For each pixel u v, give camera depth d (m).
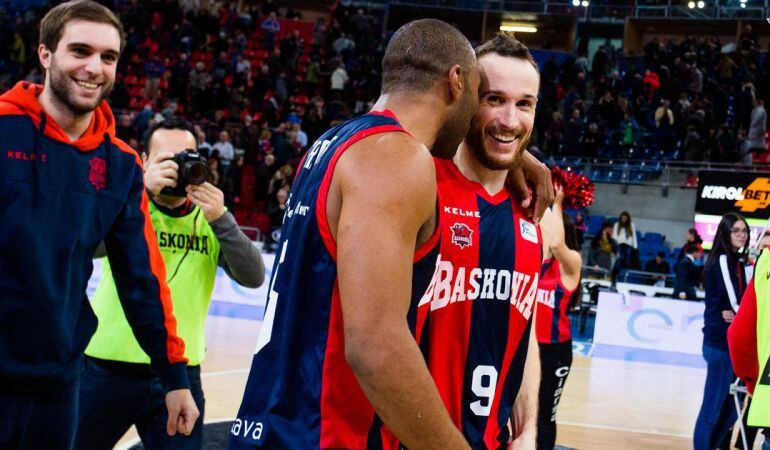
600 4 24.53
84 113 2.33
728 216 4.85
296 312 1.58
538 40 26.00
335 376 1.53
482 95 2.18
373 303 1.36
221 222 3.07
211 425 5.17
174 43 20.98
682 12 23.70
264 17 23.62
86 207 2.34
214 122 17.16
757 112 16.84
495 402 2.25
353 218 1.42
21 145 2.24
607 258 13.45
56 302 2.27
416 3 25.12
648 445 5.73
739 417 4.43
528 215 2.33
